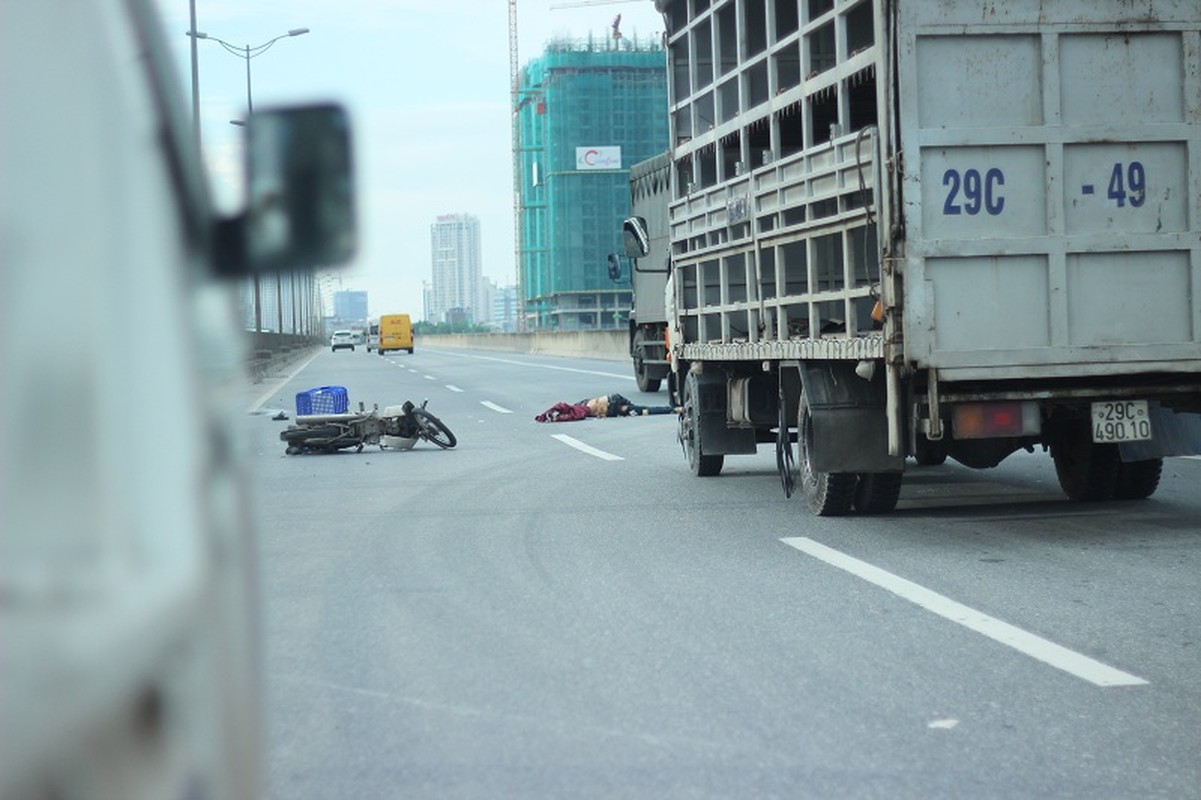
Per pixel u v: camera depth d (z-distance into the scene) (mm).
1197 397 13203
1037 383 12883
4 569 2131
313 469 21719
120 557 2350
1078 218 12414
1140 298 12539
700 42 18672
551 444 25406
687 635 9336
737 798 6082
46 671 1888
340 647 9211
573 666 8555
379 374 64875
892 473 14484
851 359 13156
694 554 12586
